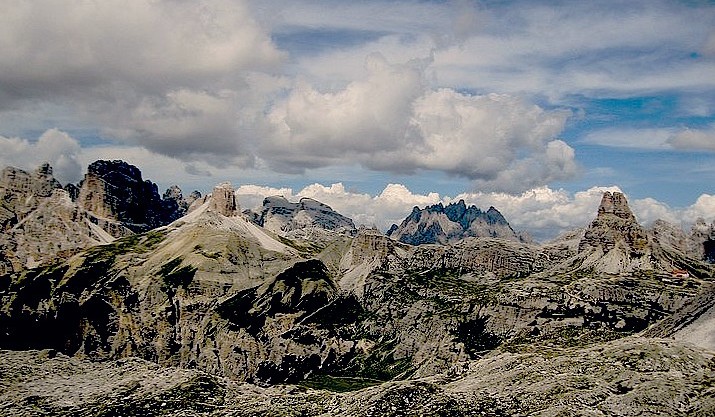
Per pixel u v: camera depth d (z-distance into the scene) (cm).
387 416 16725
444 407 16575
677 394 15250
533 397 16675
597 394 16062
